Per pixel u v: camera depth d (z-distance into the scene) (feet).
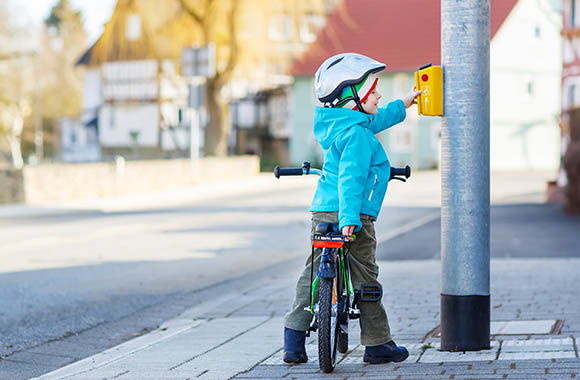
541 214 63.36
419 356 18.03
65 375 18.12
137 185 103.91
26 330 25.75
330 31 177.37
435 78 18.01
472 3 17.81
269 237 54.54
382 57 178.29
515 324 21.88
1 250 48.70
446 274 18.47
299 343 17.84
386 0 187.21
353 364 17.57
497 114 173.47
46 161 232.94
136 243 51.60
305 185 115.14
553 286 29.27
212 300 30.53
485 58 18.01
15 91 255.70
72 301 30.83
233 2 129.49
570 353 17.46
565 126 80.28
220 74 131.64
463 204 18.19
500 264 36.70
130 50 133.28
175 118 205.05
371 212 16.80
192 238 54.29
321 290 16.35
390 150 173.68
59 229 62.03
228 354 19.62
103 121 217.97
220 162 121.60
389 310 25.61
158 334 24.53
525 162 176.55
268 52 134.92
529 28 176.04
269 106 198.80
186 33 129.90
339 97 16.98
